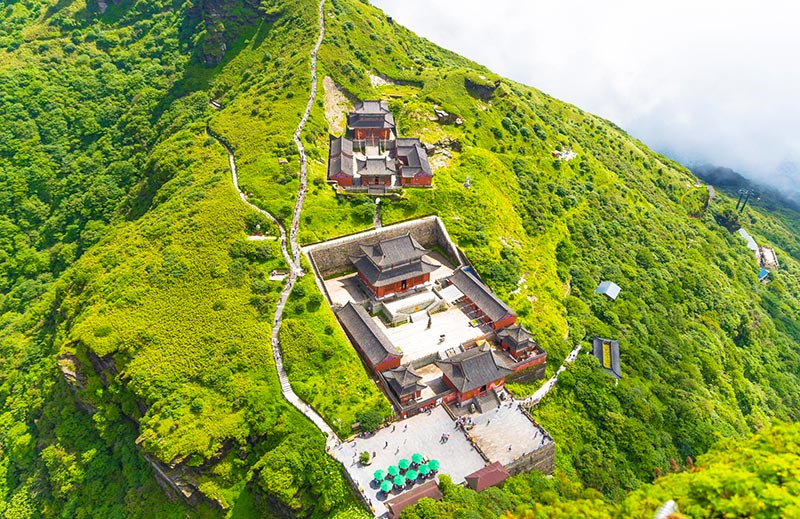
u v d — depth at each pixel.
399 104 167.00
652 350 117.44
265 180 127.31
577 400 99.94
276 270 108.25
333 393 89.12
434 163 148.50
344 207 125.12
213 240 112.25
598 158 195.50
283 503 77.56
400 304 107.81
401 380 86.75
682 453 99.00
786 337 163.12
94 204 158.12
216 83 184.62
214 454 82.75
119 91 191.62
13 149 167.25
